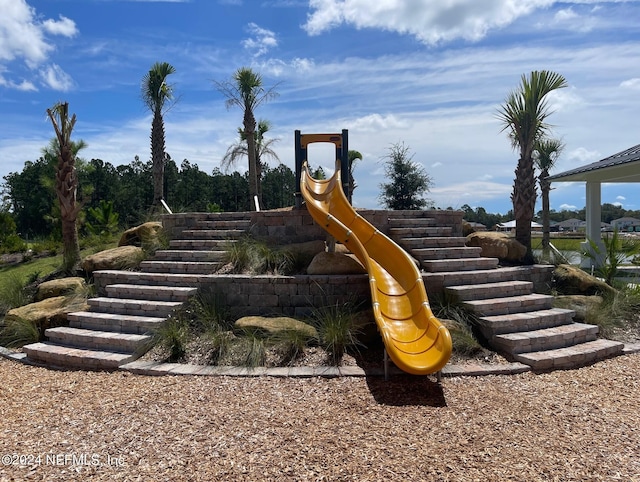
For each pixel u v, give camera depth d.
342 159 11.09
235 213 10.28
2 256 19.08
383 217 9.88
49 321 8.02
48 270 13.23
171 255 9.37
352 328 6.74
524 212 10.59
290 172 49.06
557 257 10.84
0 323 8.86
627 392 5.55
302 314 7.69
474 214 59.81
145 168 59.06
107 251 10.53
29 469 3.80
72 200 10.84
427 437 4.26
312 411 4.91
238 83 17.25
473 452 3.96
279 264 8.39
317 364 6.36
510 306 7.65
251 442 4.18
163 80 18.53
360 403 5.13
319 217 8.16
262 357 6.47
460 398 5.30
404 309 6.98
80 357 6.77
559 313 7.65
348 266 7.91
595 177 14.27
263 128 22.02
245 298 7.87
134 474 3.68
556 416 4.80
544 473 3.62
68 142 10.78
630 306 8.71
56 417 4.93
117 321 7.54
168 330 6.96
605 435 4.35
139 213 15.13
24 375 6.54
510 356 6.63
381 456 3.88
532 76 10.47
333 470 3.65
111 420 4.79
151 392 5.57
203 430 4.46
